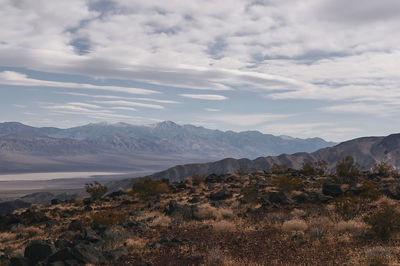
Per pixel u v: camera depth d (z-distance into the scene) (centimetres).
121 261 1456
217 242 1670
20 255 1636
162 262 1409
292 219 2028
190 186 4766
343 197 2044
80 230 2300
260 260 1361
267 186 3809
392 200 2362
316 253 1400
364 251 1351
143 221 2391
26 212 3247
